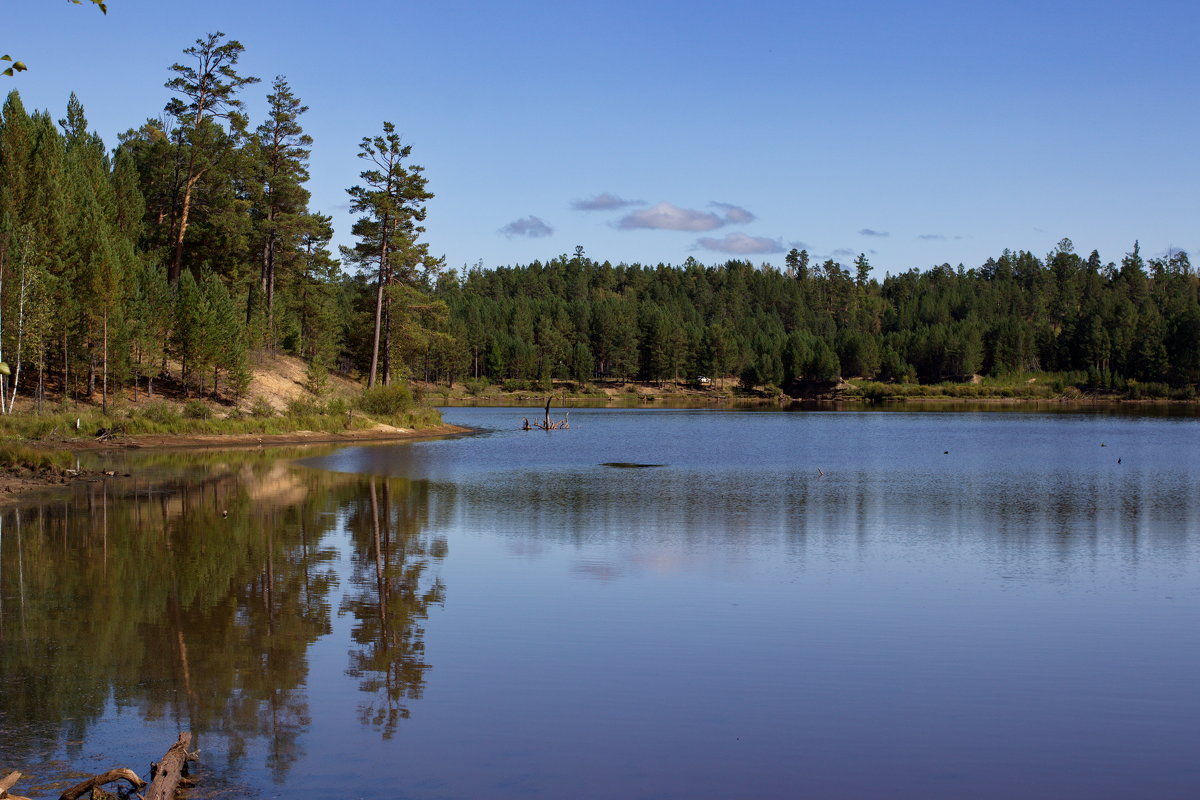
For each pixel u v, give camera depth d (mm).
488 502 29812
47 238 52906
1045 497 32406
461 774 9305
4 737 10086
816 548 22234
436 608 15906
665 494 32594
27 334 48219
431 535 23297
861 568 19844
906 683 12258
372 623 14820
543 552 21266
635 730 10531
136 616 15000
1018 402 155625
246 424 54906
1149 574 19484
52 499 28359
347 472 38344
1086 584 18469
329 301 104000
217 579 17719
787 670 12734
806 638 14336
